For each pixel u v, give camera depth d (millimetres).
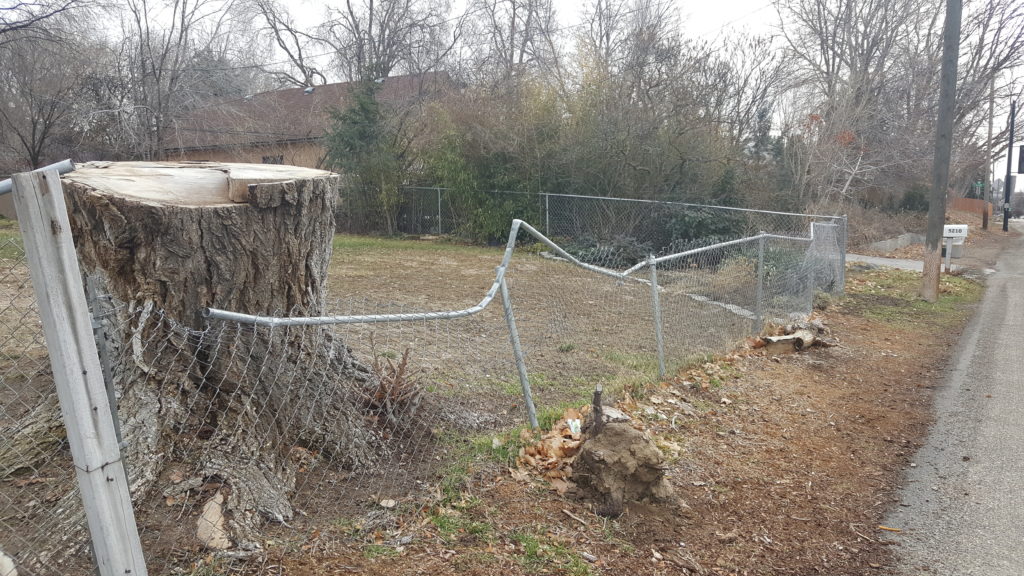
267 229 3074
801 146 18234
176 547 2613
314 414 3402
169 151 24062
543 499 3576
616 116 15539
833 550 3484
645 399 5316
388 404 3828
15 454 2998
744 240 7262
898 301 11438
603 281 11195
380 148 19312
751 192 16594
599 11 24219
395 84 27469
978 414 5664
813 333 8188
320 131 25828
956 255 18844
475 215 16984
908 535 3672
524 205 16219
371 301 8688
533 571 2957
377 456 3635
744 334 7715
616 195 15461
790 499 4027
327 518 3061
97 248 2775
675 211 13922
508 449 3996
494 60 26062
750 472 4344
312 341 3410
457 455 3855
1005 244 23828
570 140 15812
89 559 2486
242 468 2957
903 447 4953
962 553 3490
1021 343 8352
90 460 1943
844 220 12031
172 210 2766
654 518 3584
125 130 20062
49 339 1871
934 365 7352
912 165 23984
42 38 16797
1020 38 25938
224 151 26250
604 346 6723
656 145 15203
